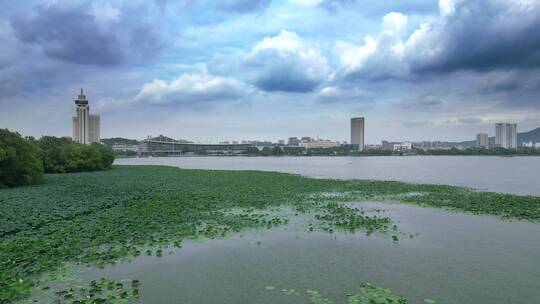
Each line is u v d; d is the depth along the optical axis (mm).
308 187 47000
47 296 12789
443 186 47312
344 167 110312
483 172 82688
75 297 12695
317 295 13031
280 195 38969
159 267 16000
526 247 19047
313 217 26766
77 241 19328
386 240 20453
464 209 30000
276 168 105562
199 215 26953
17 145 47125
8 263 15602
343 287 13820
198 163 152125
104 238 19953
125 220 24641
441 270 15648
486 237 21125
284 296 13023
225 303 12500
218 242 19969
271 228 23188
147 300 12672
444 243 19828
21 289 12898
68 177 62906
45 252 17391
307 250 18578
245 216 26766
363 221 24969
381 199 36188
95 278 14633
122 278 14695
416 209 30438
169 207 30312
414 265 16297
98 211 28359
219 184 51156
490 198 35781
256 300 12719
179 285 14031
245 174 71688
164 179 59562
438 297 12953
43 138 100375
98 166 85938
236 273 15312
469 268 15906
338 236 21297
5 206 28875
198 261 16828
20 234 20641
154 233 21484
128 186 47188
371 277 14844
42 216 25266
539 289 13664
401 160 187500
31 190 41406
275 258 17281
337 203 33594
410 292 13375
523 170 91125
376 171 87750
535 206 30656
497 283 14227
